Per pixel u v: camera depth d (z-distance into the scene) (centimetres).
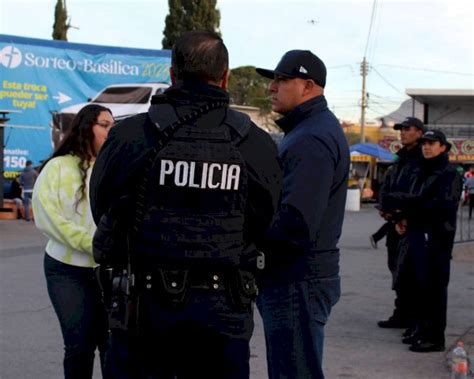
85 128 419
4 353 618
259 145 274
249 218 274
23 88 2231
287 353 364
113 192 269
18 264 1174
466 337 684
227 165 263
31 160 2250
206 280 264
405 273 669
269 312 368
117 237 268
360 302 868
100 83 2311
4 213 2153
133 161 263
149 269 263
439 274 627
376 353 626
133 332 265
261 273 359
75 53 2284
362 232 1905
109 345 279
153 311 262
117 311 266
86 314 415
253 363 595
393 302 868
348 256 1345
